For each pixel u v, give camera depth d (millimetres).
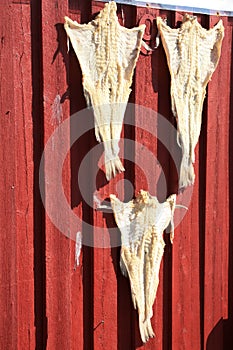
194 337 3365
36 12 2877
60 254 2982
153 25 3117
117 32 3016
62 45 2924
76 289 3035
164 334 3275
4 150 2844
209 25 3266
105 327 3105
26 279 2920
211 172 3346
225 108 3365
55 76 2920
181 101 3201
